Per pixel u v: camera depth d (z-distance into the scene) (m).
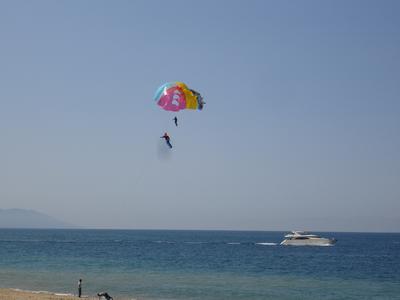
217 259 100.19
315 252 133.88
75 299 43.88
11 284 55.22
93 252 120.50
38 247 145.00
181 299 47.00
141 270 73.31
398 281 64.69
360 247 172.88
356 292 54.00
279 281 62.66
